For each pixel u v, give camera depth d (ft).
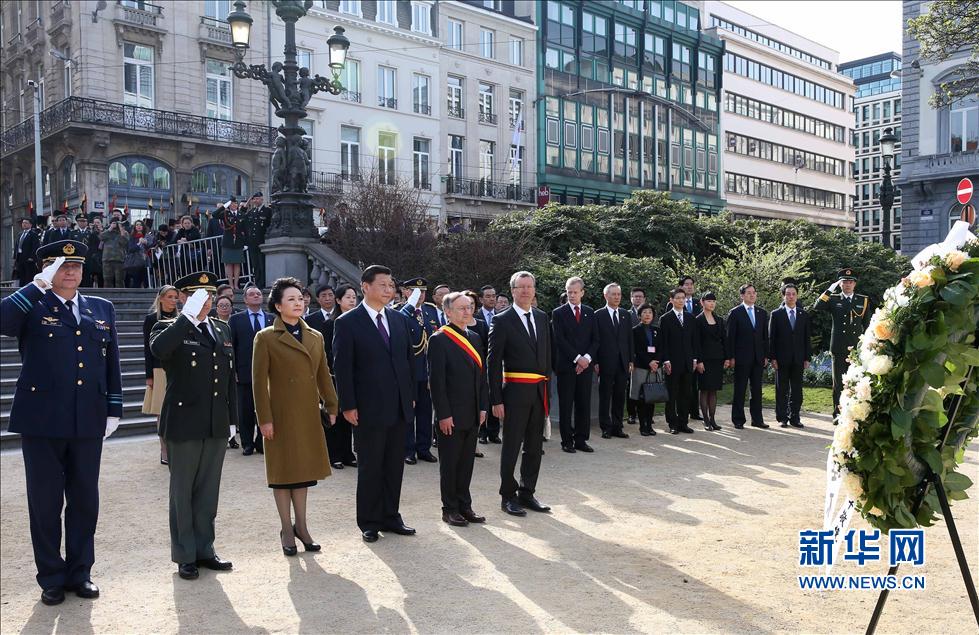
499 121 129.70
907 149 100.58
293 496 18.78
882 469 11.22
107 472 26.89
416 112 118.42
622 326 34.06
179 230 57.62
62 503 16.28
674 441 33.58
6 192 114.32
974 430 11.78
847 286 39.88
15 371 35.40
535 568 17.34
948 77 95.20
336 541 19.49
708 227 68.90
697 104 166.81
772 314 37.58
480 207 126.11
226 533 20.20
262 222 49.83
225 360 18.06
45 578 15.83
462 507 21.30
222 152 103.45
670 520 21.06
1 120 114.73
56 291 16.65
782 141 192.54
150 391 28.12
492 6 133.59
